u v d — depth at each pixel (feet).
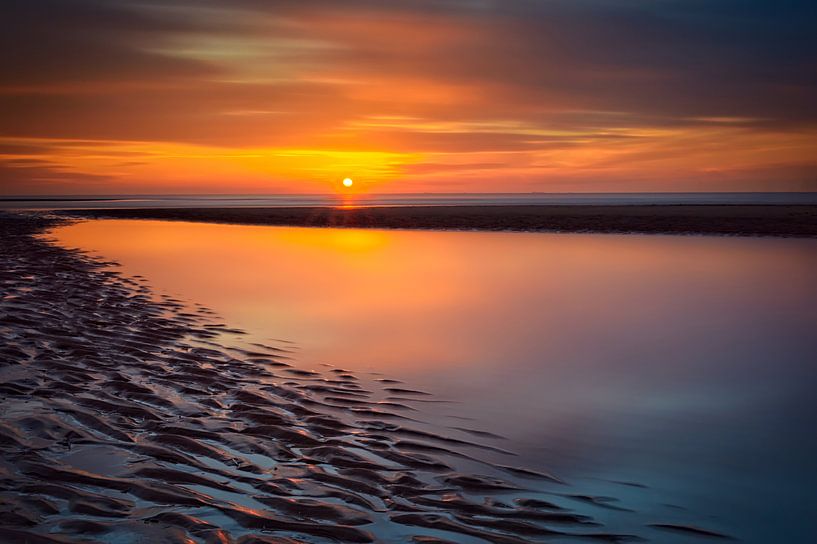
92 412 19.13
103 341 28.09
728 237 95.09
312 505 14.05
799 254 71.97
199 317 34.96
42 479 14.38
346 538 12.69
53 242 80.59
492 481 16.21
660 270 58.59
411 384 24.34
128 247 75.51
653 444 19.11
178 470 15.48
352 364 26.84
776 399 23.44
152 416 19.21
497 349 30.12
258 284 47.91
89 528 12.23
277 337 31.22
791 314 38.93
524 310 39.75
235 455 16.72
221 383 22.98
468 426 20.15
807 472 17.33
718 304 42.24
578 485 16.31
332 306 39.78
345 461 16.69
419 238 94.58
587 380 25.49
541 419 21.01
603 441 19.29
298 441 17.94
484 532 13.47
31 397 20.10
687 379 25.76
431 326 34.86
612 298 44.27
